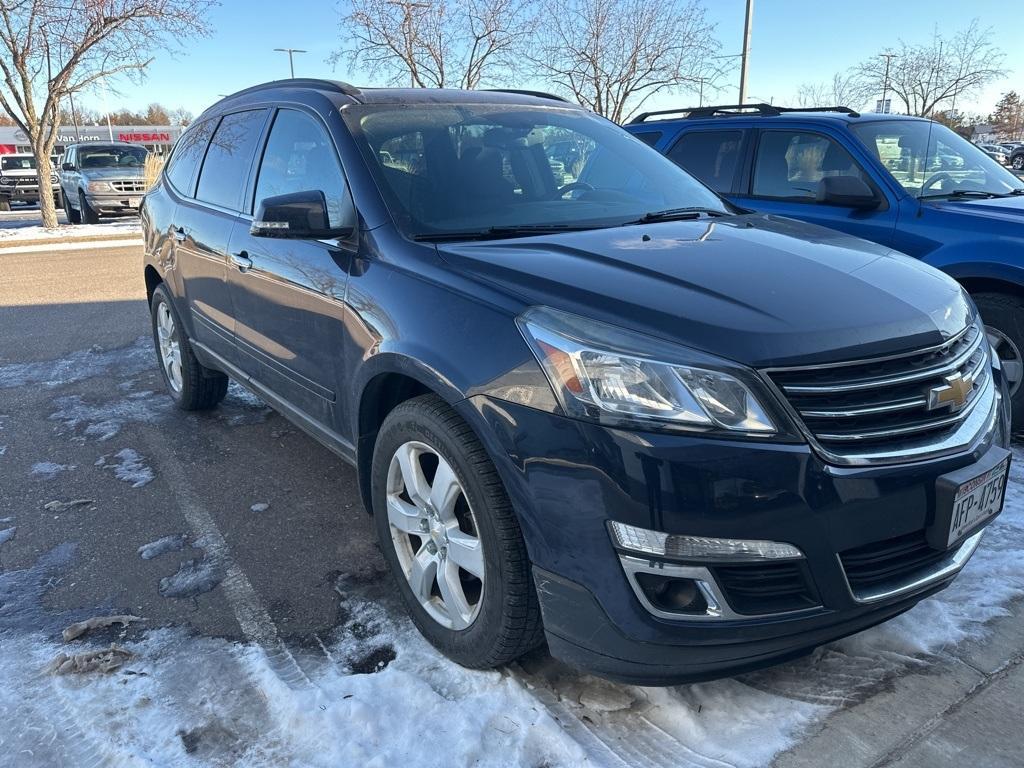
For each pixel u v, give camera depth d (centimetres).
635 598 199
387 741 220
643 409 195
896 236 473
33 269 1138
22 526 351
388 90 355
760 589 201
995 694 236
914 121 557
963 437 220
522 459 208
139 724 228
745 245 267
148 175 1753
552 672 249
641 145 390
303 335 317
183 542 337
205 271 410
